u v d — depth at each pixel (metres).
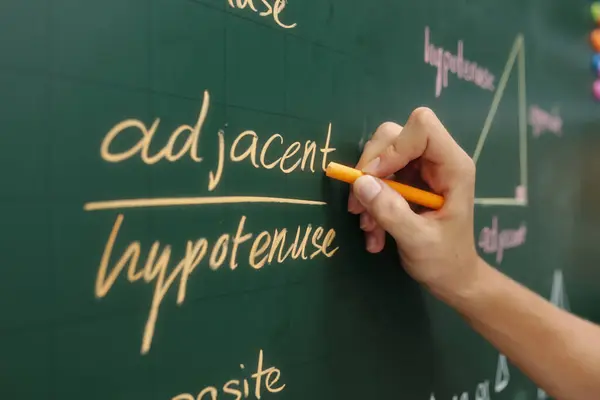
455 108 0.62
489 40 0.68
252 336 0.38
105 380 0.29
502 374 0.70
